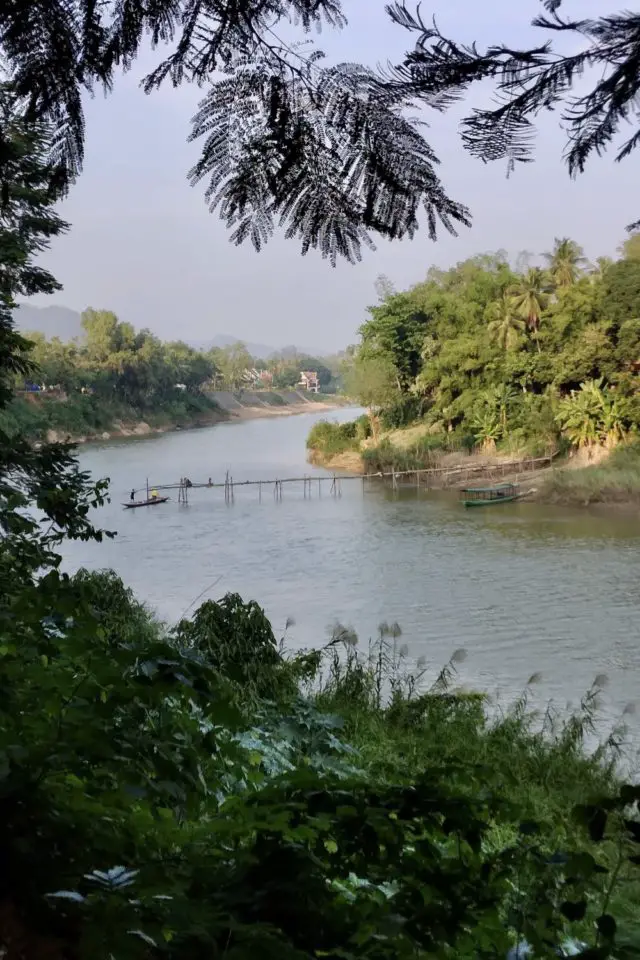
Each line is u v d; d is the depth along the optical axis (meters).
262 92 1.25
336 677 8.45
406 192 1.25
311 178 1.26
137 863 1.61
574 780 6.41
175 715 2.01
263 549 29.61
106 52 1.28
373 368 54.28
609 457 40.09
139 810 1.83
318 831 1.75
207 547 30.16
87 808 1.66
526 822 1.89
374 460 49.00
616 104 1.15
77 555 28.73
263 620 7.85
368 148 1.22
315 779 1.84
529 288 46.03
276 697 7.01
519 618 19.92
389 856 1.73
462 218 1.28
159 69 1.30
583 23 1.09
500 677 15.35
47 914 1.39
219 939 1.44
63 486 6.14
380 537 31.50
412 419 55.50
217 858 1.72
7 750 1.67
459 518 35.25
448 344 49.56
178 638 7.69
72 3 1.26
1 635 2.21
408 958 1.55
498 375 48.06
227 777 2.44
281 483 47.56
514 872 1.99
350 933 1.55
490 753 6.85
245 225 1.33
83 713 1.78
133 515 37.97
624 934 1.79
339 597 22.59
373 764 5.01
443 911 1.64
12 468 6.23
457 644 17.84
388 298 54.44
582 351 41.09
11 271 7.84
